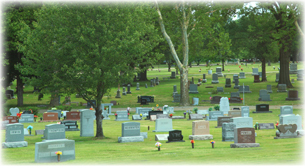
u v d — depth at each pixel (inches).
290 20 1453.0
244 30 2263.8
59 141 527.8
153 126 1050.7
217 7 1727.4
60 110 1282.0
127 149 641.0
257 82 2546.8
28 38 823.1
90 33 773.9
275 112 1323.8
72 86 800.9
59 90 828.0
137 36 830.5
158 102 1836.9
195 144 683.4
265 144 638.5
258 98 1750.7
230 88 2298.2
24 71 842.8
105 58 802.2
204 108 1549.0
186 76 1686.8
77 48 803.4
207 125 778.2
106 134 911.0
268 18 2057.1
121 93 2258.9
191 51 1957.4
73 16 800.3
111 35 793.6
